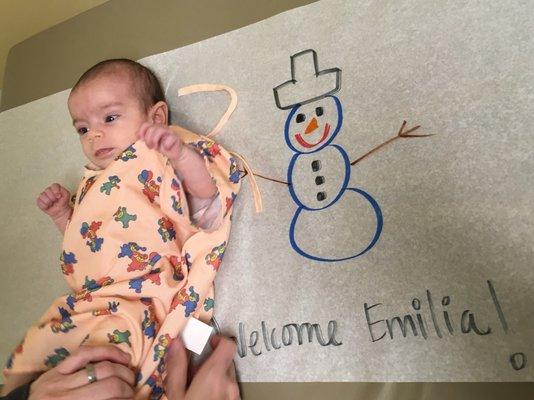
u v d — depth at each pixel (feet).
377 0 2.83
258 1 3.34
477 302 2.22
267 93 3.08
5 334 3.77
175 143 2.56
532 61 2.34
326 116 2.82
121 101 3.03
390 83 2.66
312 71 2.94
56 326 2.58
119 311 2.56
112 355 2.39
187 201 2.95
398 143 2.57
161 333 2.64
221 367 2.50
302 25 3.07
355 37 2.84
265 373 2.62
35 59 4.55
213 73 3.34
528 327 2.10
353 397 2.37
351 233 2.59
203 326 2.70
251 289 2.80
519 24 2.40
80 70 4.21
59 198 3.16
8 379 2.56
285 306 2.67
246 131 3.08
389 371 2.33
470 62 2.48
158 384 2.60
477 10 2.52
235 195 2.92
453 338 2.23
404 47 2.67
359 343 2.43
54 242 3.84
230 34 3.36
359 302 2.48
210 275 2.79
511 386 2.08
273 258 2.78
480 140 2.37
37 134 4.24
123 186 2.79
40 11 4.32
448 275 2.30
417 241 2.41
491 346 2.15
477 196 2.32
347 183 2.66
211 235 2.80
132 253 2.71
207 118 3.29
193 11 3.65
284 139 2.94
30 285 3.82
